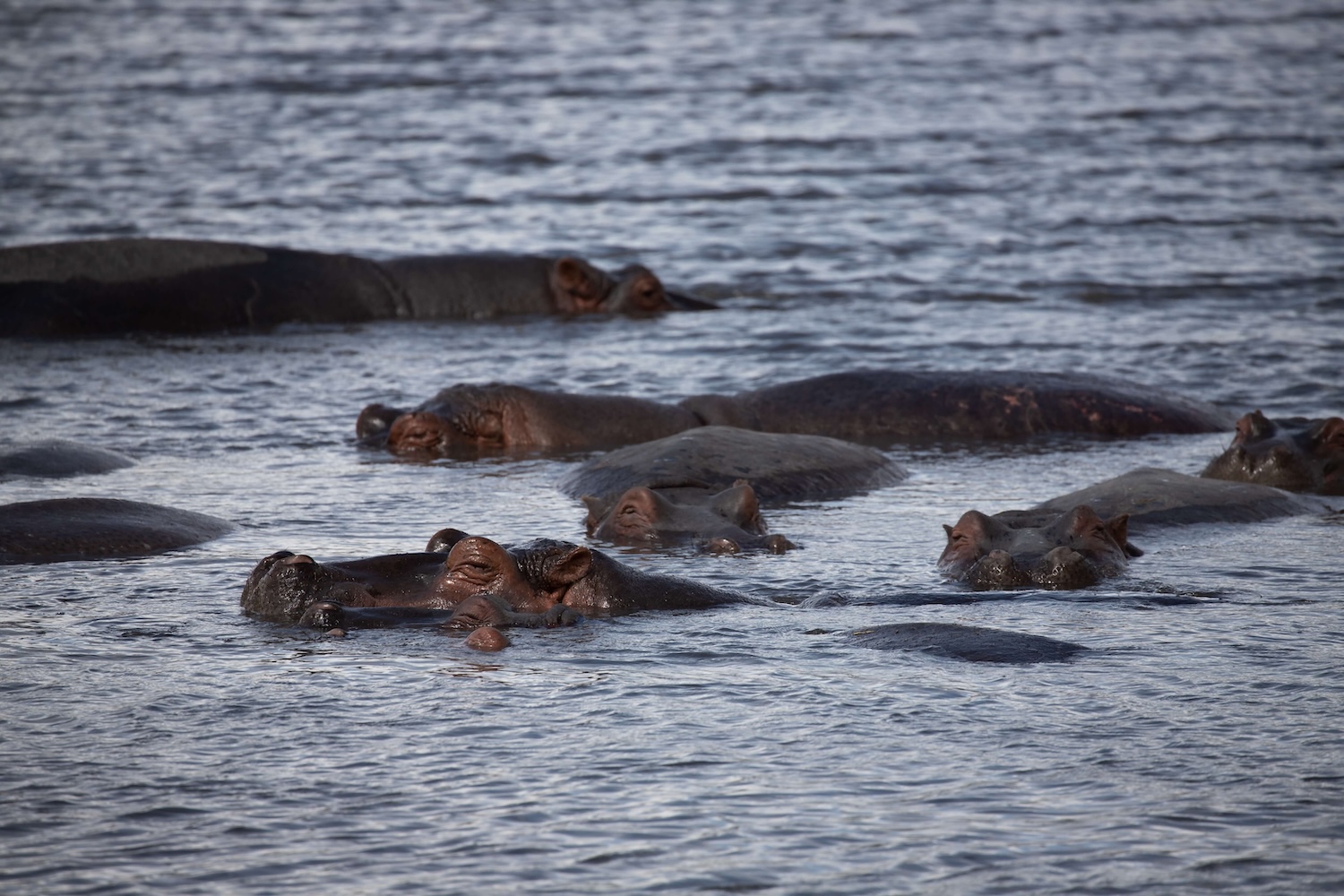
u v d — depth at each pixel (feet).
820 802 74.08
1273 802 73.82
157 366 219.20
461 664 94.17
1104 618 105.60
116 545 126.93
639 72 539.29
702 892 65.72
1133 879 66.54
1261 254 291.58
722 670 93.20
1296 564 123.95
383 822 72.28
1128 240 304.71
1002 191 357.00
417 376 215.72
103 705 86.94
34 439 175.01
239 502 150.61
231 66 533.55
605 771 77.71
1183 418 190.39
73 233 296.92
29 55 548.72
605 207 342.44
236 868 67.87
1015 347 227.61
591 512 142.10
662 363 222.89
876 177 373.61
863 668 93.40
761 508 149.89
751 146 412.77
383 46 590.55
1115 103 479.82
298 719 84.74
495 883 66.54
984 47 609.83
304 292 256.32
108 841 70.28
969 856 68.64
